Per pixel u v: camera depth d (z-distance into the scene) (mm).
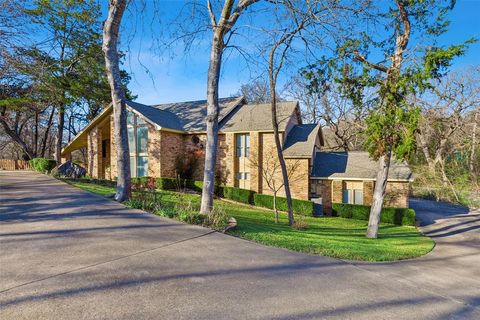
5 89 18234
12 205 8805
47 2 20234
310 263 5965
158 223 7547
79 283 4059
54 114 33969
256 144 22062
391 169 20906
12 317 3172
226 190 22078
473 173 31469
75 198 10141
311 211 19688
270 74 13602
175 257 5332
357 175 21141
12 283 3963
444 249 11344
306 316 3705
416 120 10508
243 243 6703
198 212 8844
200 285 4316
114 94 10352
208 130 9680
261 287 4473
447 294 5391
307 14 10773
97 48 23719
